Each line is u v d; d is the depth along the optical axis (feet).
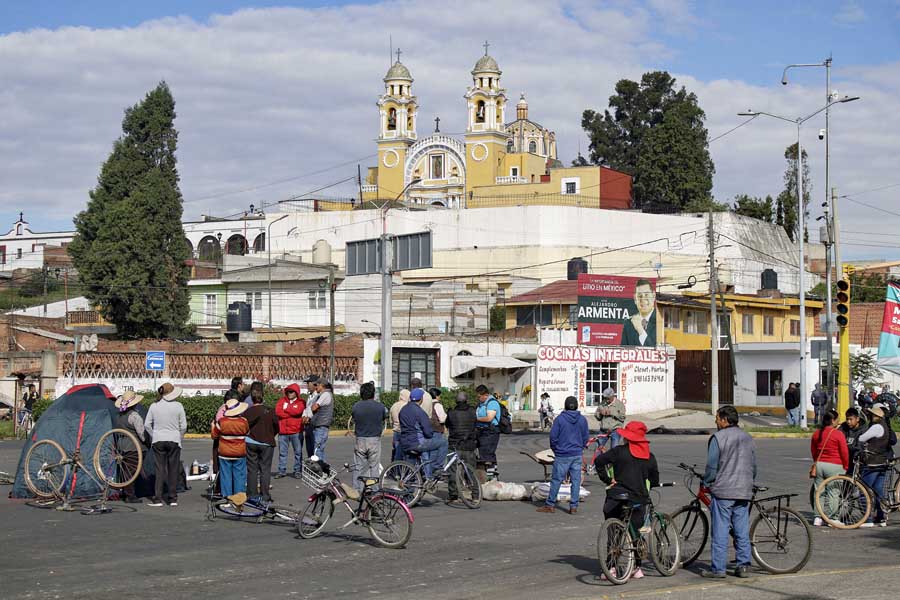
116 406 59.26
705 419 151.43
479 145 351.87
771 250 301.84
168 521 52.49
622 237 277.64
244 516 53.01
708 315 196.75
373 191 374.63
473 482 59.72
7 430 123.24
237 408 53.72
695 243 282.15
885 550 47.42
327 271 205.46
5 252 368.68
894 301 115.96
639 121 359.46
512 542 48.11
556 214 271.49
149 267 202.90
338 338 152.25
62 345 187.73
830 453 54.85
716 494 40.14
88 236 209.67
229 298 212.02
